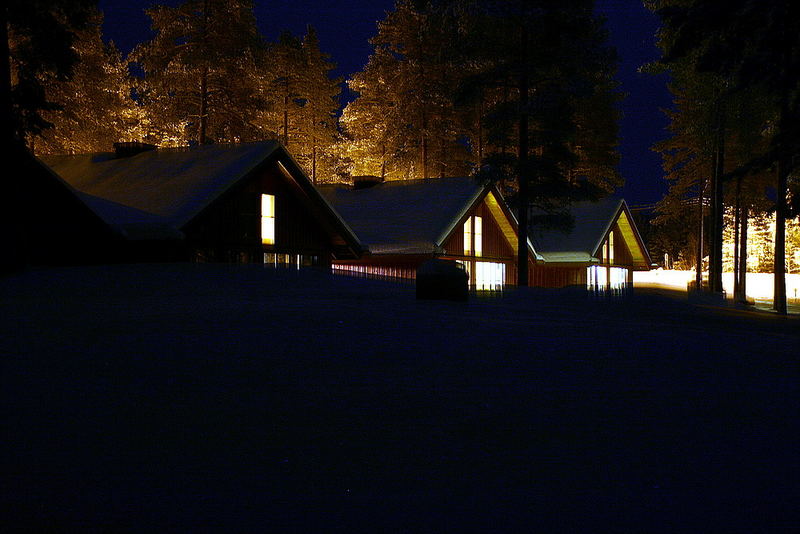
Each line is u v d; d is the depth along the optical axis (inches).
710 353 542.0
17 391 329.7
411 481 236.2
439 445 276.5
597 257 2188.7
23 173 1070.4
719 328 799.1
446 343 510.9
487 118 1397.6
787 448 288.2
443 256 1654.8
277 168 1416.1
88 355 413.7
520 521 203.6
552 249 2149.4
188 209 1208.8
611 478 245.0
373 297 863.7
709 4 862.5
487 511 211.0
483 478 241.3
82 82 1959.9
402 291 995.9
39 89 1016.2
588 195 1419.8
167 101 2111.2
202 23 2041.1
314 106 2903.5
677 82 1612.9
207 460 250.8
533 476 244.7
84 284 860.6
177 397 330.3
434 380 387.5
